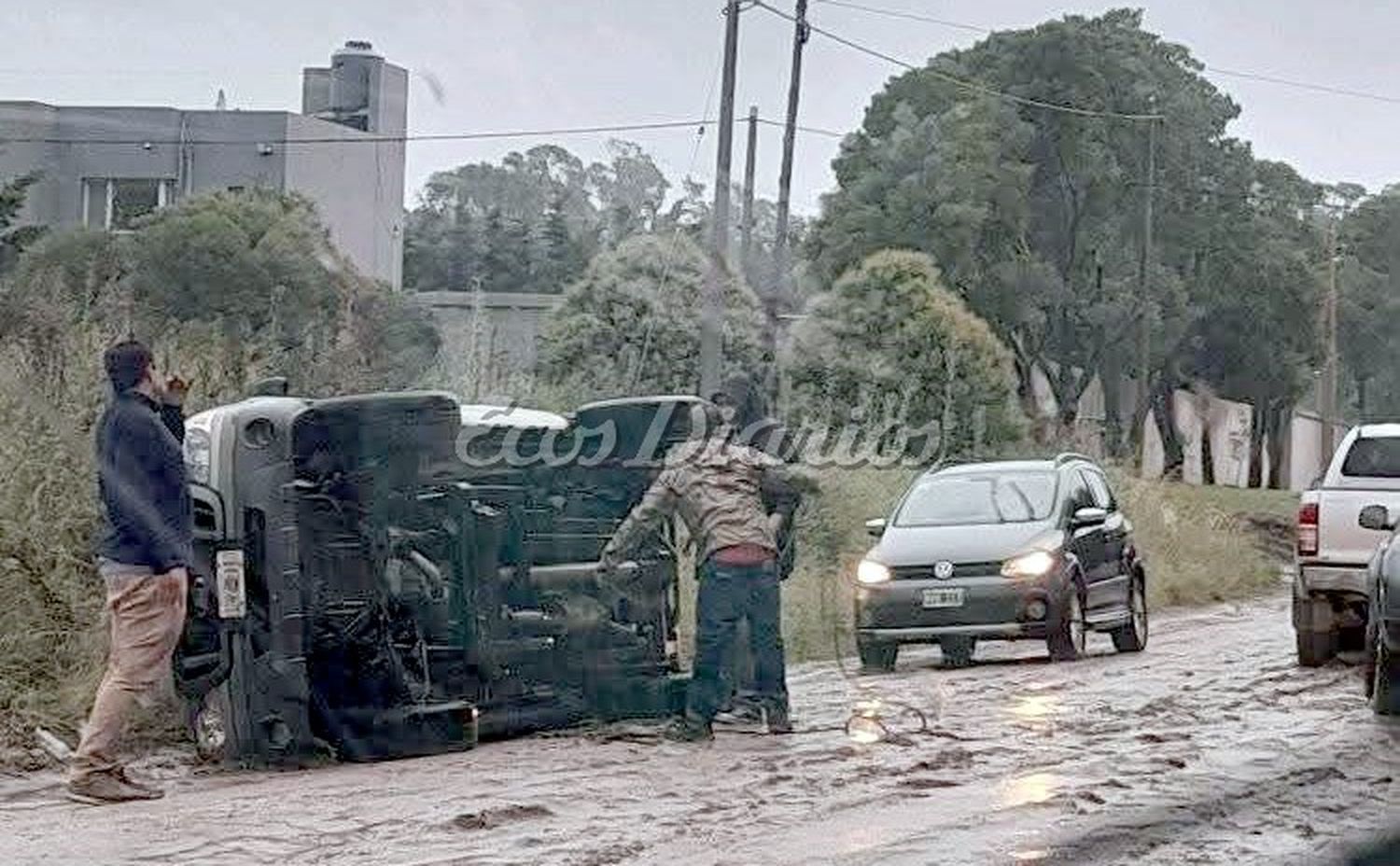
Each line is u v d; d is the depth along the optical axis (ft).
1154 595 85.20
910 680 49.62
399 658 35.22
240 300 72.69
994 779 32.19
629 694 39.14
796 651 57.06
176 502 31.55
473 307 75.25
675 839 27.02
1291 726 39.24
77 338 47.47
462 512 35.94
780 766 33.73
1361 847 26.99
